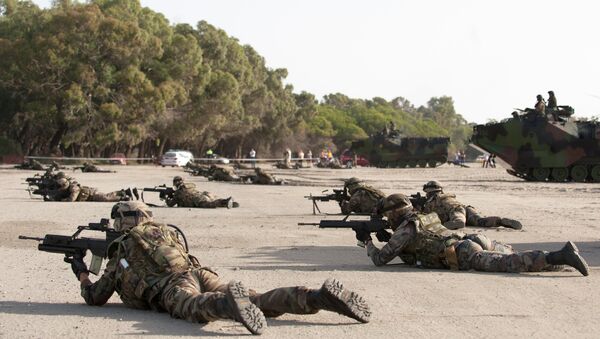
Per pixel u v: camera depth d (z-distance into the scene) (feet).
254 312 20.59
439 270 33.63
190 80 281.74
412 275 32.32
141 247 24.02
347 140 494.59
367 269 34.42
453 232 34.50
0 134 254.27
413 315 24.31
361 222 35.76
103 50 238.07
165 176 159.12
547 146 142.41
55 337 21.35
